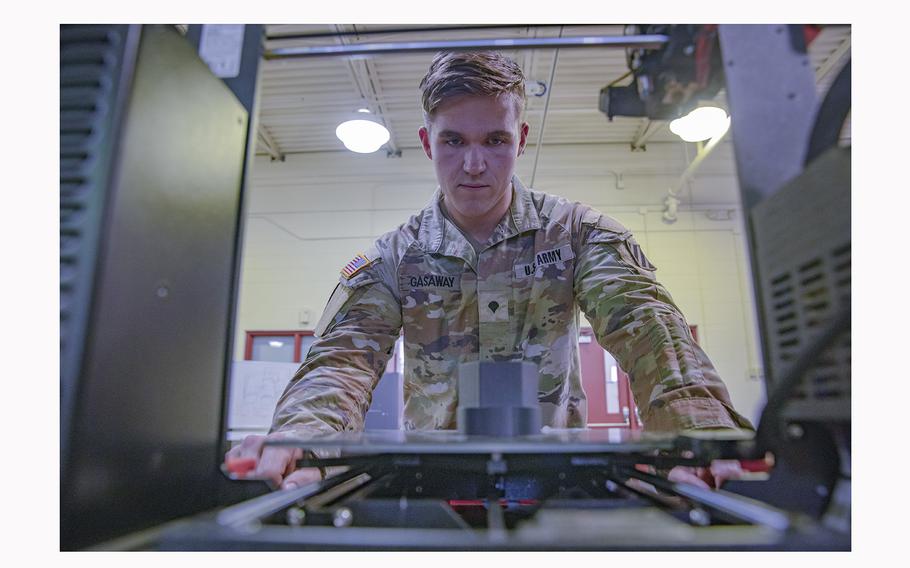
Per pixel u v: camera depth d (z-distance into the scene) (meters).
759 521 0.31
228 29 0.51
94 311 0.31
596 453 0.51
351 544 0.27
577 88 3.33
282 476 0.50
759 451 0.40
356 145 3.16
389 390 3.09
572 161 4.28
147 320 0.36
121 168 0.33
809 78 0.42
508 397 0.46
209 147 0.43
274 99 3.53
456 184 0.95
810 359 0.36
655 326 0.74
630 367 0.77
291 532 0.28
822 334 0.36
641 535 0.27
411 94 3.49
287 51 0.51
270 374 2.66
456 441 0.38
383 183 4.34
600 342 0.86
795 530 0.28
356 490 0.45
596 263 0.92
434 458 0.51
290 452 0.52
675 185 4.21
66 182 0.33
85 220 0.32
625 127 4.03
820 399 0.36
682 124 2.47
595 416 3.87
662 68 0.52
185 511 0.39
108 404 0.33
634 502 0.39
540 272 0.99
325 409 0.69
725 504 0.35
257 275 4.27
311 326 4.16
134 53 0.35
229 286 0.46
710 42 0.47
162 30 0.38
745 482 0.41
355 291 0.94
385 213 4.30
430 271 1.01
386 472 0.52
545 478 0.50
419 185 4.32
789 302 0.38
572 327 1.02
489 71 0.90
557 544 0.26
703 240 4.17
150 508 0.36
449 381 0.99
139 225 0.35
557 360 0.97
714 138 3.36
